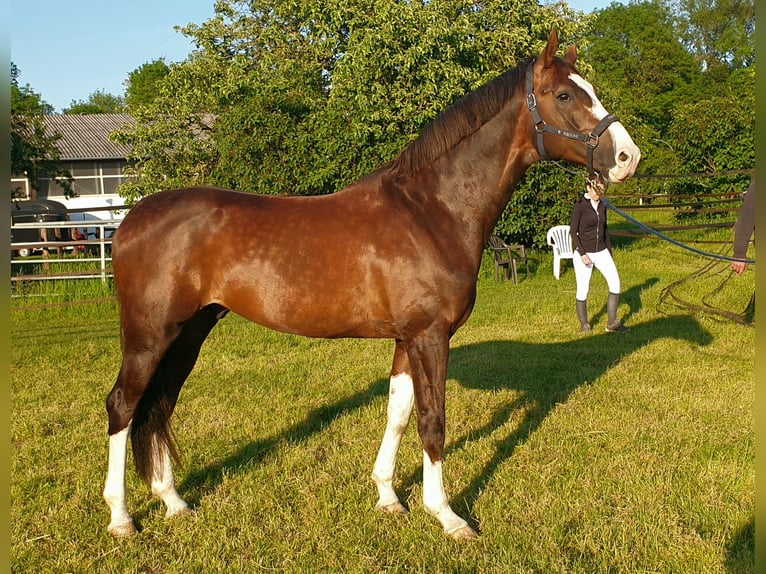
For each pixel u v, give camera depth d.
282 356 6.84
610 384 5.39
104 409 5.21
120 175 29.25
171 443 3.46
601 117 3.17
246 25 16.78
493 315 8.52
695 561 2.89
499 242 11.48
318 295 3.18
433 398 3.21
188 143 14.05
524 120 3.32
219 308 3.57
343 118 11.44
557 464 3.88
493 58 13.73
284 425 4.72
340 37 14.58
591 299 9.22
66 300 9.71
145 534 3.25
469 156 3.30
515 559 2.91
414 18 12.03
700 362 5.96
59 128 31.72
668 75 38.06
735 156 15.39
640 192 19.38
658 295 9.20
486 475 3.81
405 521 3.33
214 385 5.77
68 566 2.96
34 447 4.36
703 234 14.17
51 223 10.05
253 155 11.23
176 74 14.64
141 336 3.27
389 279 3.14
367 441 4.34
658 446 4.11
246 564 2.94
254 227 3.24
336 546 3.08
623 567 2.85
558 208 11.97
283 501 3.54
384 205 3.25
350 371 6.16
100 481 3.82
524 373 5.83
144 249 3.24
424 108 11.96
